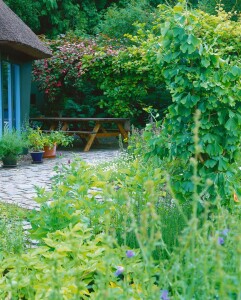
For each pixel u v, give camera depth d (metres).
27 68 13.80
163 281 2.29
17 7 19.95
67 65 15.14
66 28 21.56
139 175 4.29
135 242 3.83
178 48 4.45
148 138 4.80
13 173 9.86
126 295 2.42
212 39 4.94
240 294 2.03
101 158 11.91
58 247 3.40
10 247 3.82
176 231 3.80
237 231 2.56
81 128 15.61
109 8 20.62
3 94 12.29
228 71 4.43
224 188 4.34
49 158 12.50
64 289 2.81
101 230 4.02
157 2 22.39
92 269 3.16
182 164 4.66
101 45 16.25
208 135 4.42
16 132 11.48
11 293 2.79
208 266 2.26
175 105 4.57
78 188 4.25
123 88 14.59
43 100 17.61
